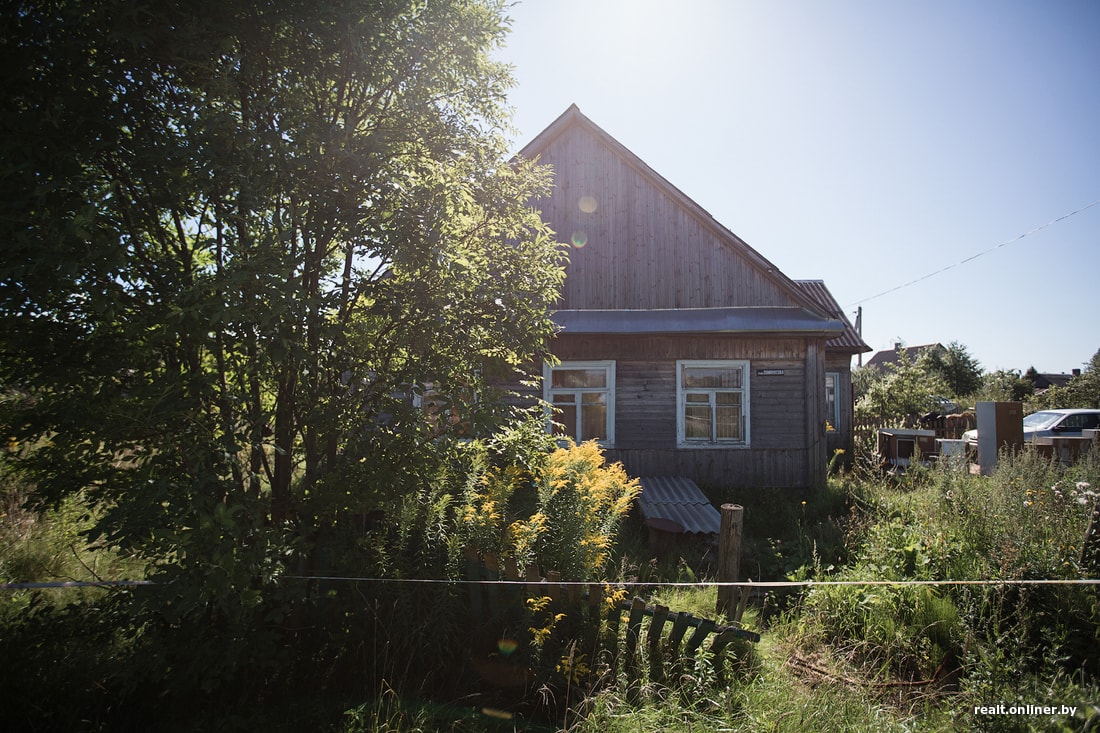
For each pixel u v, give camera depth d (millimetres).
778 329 11094
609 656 3764
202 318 3229
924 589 4730
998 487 6137
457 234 4258
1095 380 31250
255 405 3783
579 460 4762
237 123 3410
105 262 2939
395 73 3973
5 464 3684
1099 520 4875
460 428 4117
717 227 11898
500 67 4383
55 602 4434
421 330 4004
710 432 11516
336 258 4457
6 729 3135
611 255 12070
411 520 3814
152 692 3521
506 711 3508
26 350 3320
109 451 3531
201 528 2971
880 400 21781
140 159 3340
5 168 2875
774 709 3490
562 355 11484
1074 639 4156
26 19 3135
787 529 8445
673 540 7336
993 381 37312
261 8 3602
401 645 3699
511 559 3848
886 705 3801
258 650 3420
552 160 12352
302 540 3539
